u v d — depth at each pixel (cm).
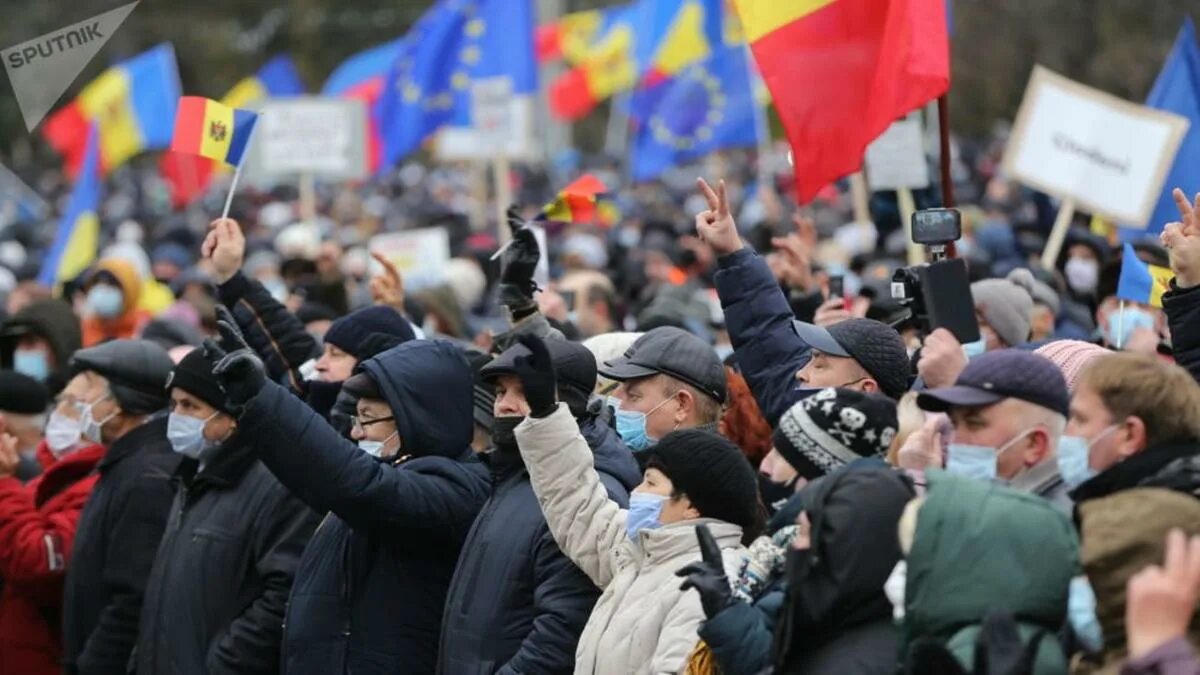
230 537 2144
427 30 5594
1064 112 3111
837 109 2117
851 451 1541
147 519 2331
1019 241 4309
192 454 2231
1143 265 2278
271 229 9056
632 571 1694
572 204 2402
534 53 5250
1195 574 1175
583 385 1905
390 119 5916
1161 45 10856
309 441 1862
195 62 14938
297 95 9444
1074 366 1867
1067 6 11312
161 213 10788
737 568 1595
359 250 5559
